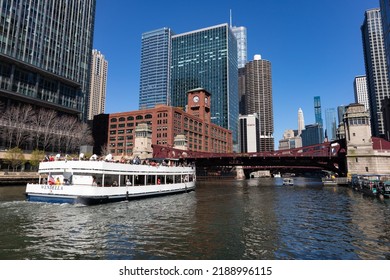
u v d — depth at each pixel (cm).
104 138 15775
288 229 2058
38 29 9925
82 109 11788
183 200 4022
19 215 2433
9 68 8931
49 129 8688
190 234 1869
